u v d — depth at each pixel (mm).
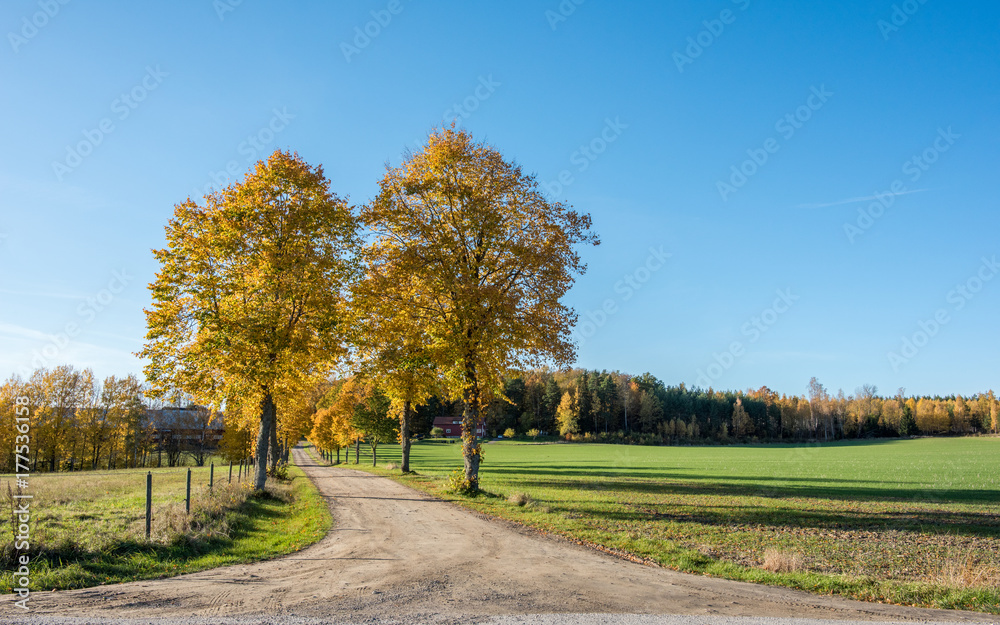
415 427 127000
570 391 134875
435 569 10203
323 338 21641
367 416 54344
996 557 13352
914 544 14898
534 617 7223
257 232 20750
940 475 42875
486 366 22578
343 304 22750
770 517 19344
